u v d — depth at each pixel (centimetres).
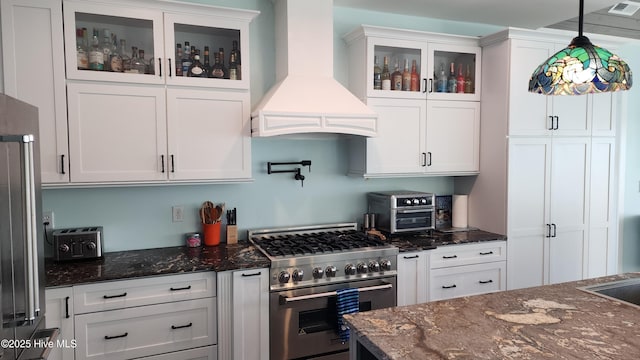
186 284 235
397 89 316
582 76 170
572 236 339
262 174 313
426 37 316
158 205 288
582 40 178
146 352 229
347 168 337
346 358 262
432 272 295
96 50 246
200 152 263
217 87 265
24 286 151
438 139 328
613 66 169
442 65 334
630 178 426
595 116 340
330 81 285
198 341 238
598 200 346
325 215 332
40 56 230
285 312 248
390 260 273
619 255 426
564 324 154
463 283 307
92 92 240
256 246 286
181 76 259
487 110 333
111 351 223
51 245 264
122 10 243
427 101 322
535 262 328
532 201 324
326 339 257
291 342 250
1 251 133
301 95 269
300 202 324
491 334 146
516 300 180
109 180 246
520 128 317
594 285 202
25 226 146
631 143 422
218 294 238
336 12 325
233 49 274
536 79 183
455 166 334
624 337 142
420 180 365
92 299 218
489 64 330
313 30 284
